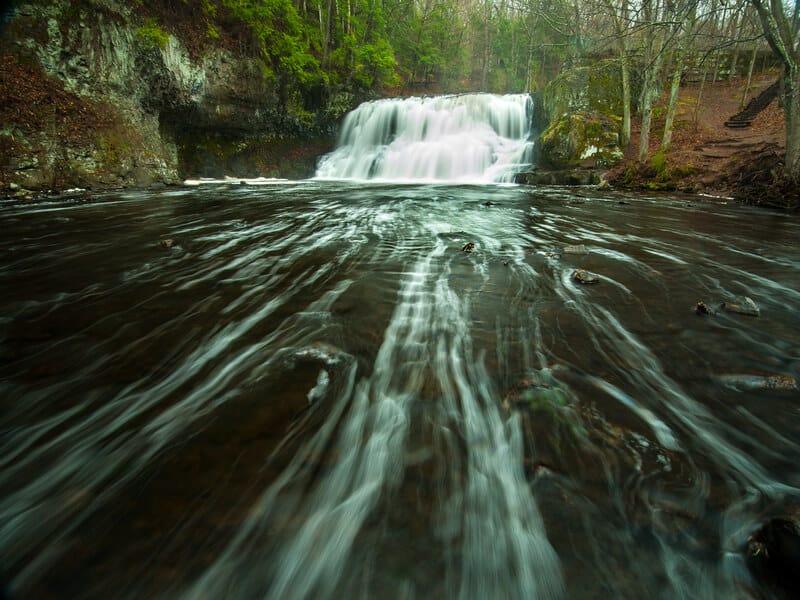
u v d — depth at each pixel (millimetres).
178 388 2090
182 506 1381
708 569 1186
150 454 1624
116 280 3887
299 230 6430
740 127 17859
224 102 16469
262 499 1413
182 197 10688
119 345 2553
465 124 20547
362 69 23688
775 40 9023
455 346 2564
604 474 1528
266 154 19375
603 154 16141
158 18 13383
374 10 22938
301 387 2104
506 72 38656
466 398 2020
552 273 4133
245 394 2039
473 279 3941
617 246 5383
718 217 7781
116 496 1423
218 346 2553
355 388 2098
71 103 10758
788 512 1339
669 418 1855
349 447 1680
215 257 4758
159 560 1199
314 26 22484
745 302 3182
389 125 21734
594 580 1167
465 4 39000
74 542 1254
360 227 6727
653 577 1172
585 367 2305
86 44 11078
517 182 16328
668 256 4820
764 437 1737
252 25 16828
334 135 22969
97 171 11242
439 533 1307
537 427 1790
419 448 1679
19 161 9594
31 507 1379
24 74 9797
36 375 2193
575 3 19250
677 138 17188
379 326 2865
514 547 1266
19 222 6770
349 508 1393
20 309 3117
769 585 1133
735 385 2102
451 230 6500
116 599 1092
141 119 13133
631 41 19516
